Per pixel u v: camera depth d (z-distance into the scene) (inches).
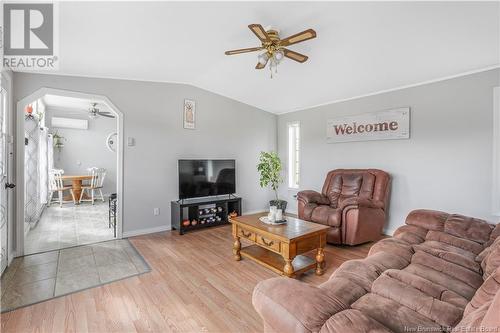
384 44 110.7
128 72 141.9
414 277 59.4
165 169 164.7
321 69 140.8
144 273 103.3
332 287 57.8
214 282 96.3
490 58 112.0
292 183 221.8
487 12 85.3
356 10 91.7
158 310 78.8
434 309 47.5
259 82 166.4
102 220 188.2
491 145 119.1
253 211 211.6
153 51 119.6
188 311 78.4
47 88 128.2
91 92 140.1
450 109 131.3
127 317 75.3
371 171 153.7
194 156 177.0
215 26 101.1
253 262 114.5
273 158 123.7
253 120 210.7
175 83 167.8
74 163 277.9
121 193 148.5
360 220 129.8
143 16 90.4
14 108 119.6
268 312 42.0
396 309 48.4
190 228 160.4
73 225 173.9
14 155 118.7
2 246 103.0
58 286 92.6
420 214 101.8
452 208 131.0
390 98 154.9
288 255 94.5
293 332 37.9
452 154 130.8
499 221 117.1
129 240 144.6
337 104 183.2
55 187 236.4
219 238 148.6
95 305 81.2
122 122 149.3
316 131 197.5
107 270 105.9
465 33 97.0
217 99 188.1
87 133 283.7
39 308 79.4
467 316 39.3
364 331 35.1
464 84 126.8
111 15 87.8
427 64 122.0
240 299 85.0
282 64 139.9
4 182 106.1
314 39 111.9
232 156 197.9
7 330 69.4
